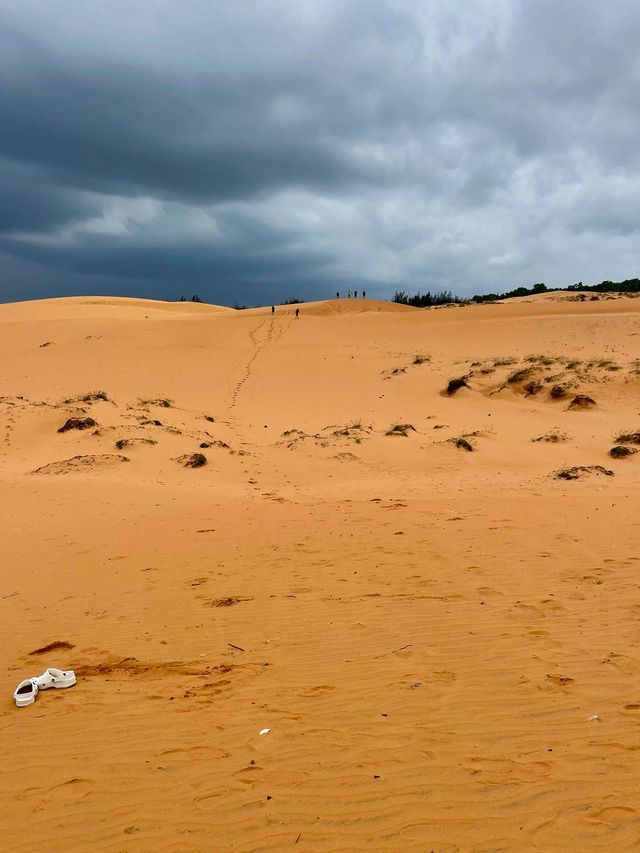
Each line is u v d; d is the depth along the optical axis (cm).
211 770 406
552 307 5178
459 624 624
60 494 1402
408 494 1446
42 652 623
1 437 2053
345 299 6712
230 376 3319
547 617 627
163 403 2634
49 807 378
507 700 472
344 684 516
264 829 348
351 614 671
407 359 3650
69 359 3597
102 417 2214
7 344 3969
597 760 390
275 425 2467
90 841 346
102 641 641
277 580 802
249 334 4291
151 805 375
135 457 1816
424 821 346
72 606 750
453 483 1614
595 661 524
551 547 885
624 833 326
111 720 480
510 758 399
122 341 4022
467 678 511
